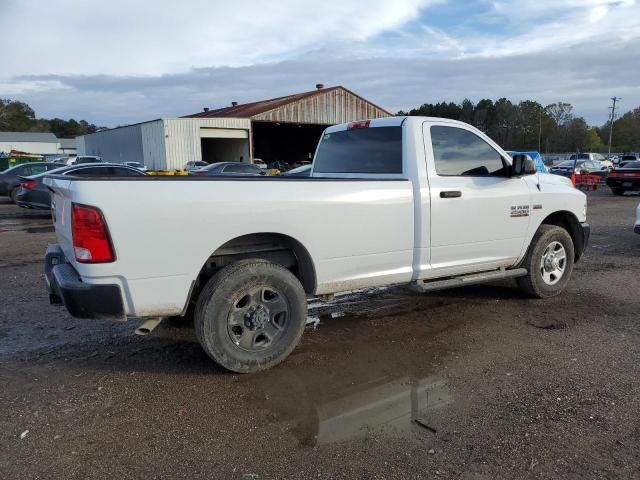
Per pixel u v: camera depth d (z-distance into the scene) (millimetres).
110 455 2947
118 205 3418
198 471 2803
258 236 4141
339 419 3330
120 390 3762
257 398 3625
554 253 6016
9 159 45281
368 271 4531
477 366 4141
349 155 5434
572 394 3619
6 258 8938
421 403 3535
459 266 5125
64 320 5410
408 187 4660
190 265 3686
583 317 5340
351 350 4504
